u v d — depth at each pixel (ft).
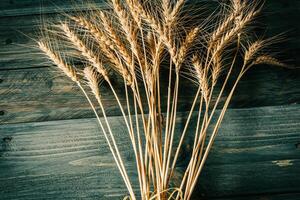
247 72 1.98
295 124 1.93
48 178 1.91
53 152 1.94
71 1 2.06
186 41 1.70
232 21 1.85
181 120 1.94
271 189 1.87
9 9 2.07
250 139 1.92
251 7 2.03
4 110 1.98
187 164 1.90
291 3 2.03
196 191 1.87
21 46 2.04
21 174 1.92
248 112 1.94
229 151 1.91
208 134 1.93
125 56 1.70
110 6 1.99
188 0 2.04
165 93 1.96
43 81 2.00
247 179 1.88
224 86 1.87
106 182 1.90
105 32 1.80
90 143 1.94
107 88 1.98
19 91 1.99
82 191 1.90
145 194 1.63
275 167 1.89
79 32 2.02
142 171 1.64
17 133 1.96
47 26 2.04
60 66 1.75
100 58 1.97
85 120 1.96
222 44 1.73
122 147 1.93
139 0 1.65
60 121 1.96
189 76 1.97
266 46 2.00
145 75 1.83
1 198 1.90
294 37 2.01
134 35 1.67
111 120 1.95
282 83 1.96
